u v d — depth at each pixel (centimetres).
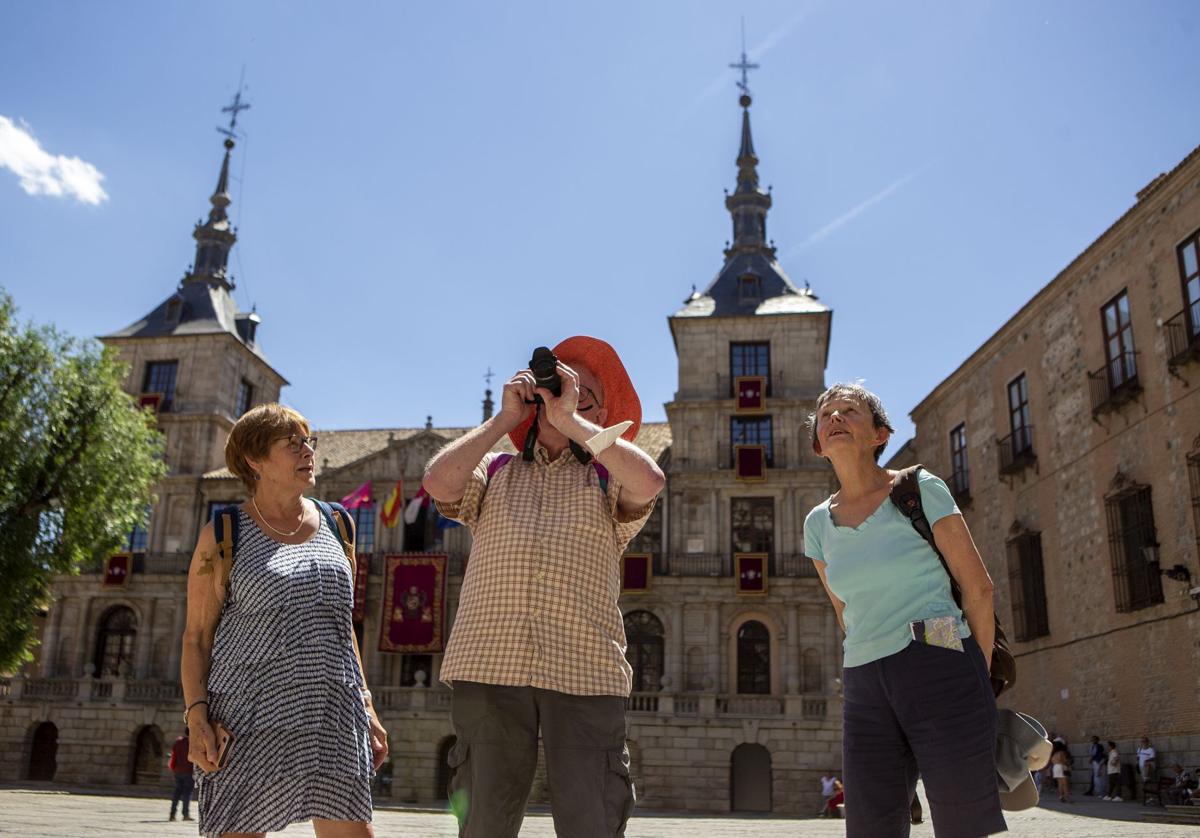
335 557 436
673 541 4203
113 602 4550
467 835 372
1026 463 3344
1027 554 3375
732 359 4494
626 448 395
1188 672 2447
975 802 361
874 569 392
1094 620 2923
